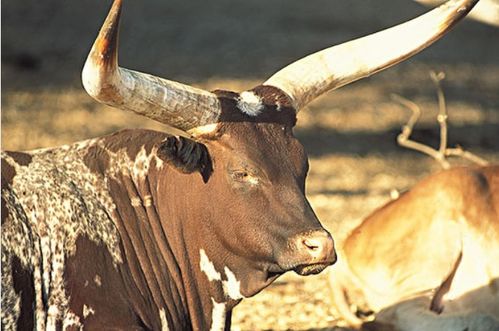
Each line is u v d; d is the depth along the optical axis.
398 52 17.09
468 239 20.86
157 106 15.17
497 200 21.02
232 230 15.80
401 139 29.14
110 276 15.80
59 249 15.52
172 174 16.66
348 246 21.97
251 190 15.61
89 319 15.41
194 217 16.34
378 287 21.42
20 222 15.31
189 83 54.44
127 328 15.54
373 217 22.00
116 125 44.78
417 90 55.09
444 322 20.48
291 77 16.75
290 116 16.19
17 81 51.25
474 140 45.94
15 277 14.95
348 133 45.81
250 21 70.19
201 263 16.44
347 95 52.19
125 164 16.84
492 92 56.69
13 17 64.88
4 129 42.91
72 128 44.00
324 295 24.75
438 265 20.95
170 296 16.47
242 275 16.20
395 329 20.84
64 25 64.19
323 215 32.56
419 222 21.16
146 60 58.91
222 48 62.25
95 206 16.23
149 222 16.62
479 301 20.75
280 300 24.41
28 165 16.19
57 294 15.34
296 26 70.12
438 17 17.11
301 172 15.89
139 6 71.75
